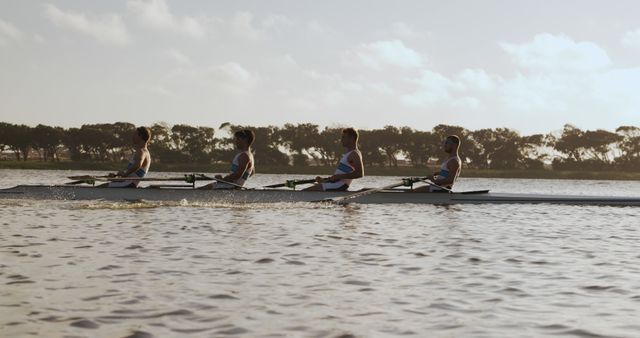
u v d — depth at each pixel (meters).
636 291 5.83
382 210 14.24
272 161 133.75
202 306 5.07
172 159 131.62
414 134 134.62
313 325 4.57
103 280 6.02
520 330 4.50
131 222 11.06
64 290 5.55
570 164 137.88
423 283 6.13
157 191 14.96
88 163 128.38
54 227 10.18
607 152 137.12
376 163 134.75
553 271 6.86
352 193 15.11
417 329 4.51
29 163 126.19
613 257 7.93
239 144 15.77
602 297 5.57
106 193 15.08
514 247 8.77
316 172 127.62
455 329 4.52
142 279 6.10
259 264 7.05
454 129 140.00
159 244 8.45
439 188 16.14
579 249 8.66
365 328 4.52
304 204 14.80
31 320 4.57
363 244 8.80
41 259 7.11
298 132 135.88
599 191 46.75
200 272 6.51
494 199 16.31
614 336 4.36
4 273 6.27
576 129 140.00
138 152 15.69
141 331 4.34
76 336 4.21
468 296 5.58
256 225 10.91
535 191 43.56
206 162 133.25
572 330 4.51
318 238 9.34
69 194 15.18
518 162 138.75
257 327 4.50
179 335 4.27
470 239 9.56
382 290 5.79
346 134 15.49
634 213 14.58
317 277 6.36
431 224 11.61
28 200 15.02
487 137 140.12
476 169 139.50
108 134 130.75
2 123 130.12
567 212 14.67
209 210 13.53
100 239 8.83
